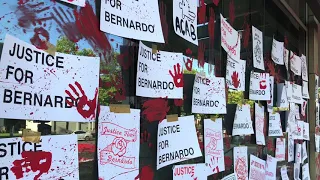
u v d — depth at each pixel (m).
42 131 1.34
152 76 1.94
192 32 2.32
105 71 1.66
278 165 3.88
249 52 3.30
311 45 5.39
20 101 1.26
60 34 1.44
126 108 1.75
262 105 3.51
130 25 1.77
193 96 2.33
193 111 2.32
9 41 1.25
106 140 1.63
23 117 1.27
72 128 1.46
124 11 1.74
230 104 2.86
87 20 1.57
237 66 3.00
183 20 2.23
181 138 2.15
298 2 4.88
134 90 1.83
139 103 1.87
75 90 1.47
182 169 2.17
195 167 2.30
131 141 1.77
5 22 1.24
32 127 1.31
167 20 2.10
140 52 1.86
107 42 1.68
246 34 3.27
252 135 3.27
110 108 1.67
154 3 1.92
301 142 4.77
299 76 4.86
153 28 1.90
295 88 4.54
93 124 1.57
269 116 3.66
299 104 4.77
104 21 1.64
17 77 1.26
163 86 2.01
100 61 1.63
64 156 1.42
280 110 4.00
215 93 2.58
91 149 1.55
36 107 1.32
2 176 1.21
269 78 3.63
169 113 2.09
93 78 1.55
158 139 1.98
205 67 2.52
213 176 2.55
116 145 1.68
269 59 3.80
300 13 5.24
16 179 1.25
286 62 4.34
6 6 1.25
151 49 1.94
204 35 2.54
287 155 4.18
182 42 2.25
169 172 2.07
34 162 1.31
